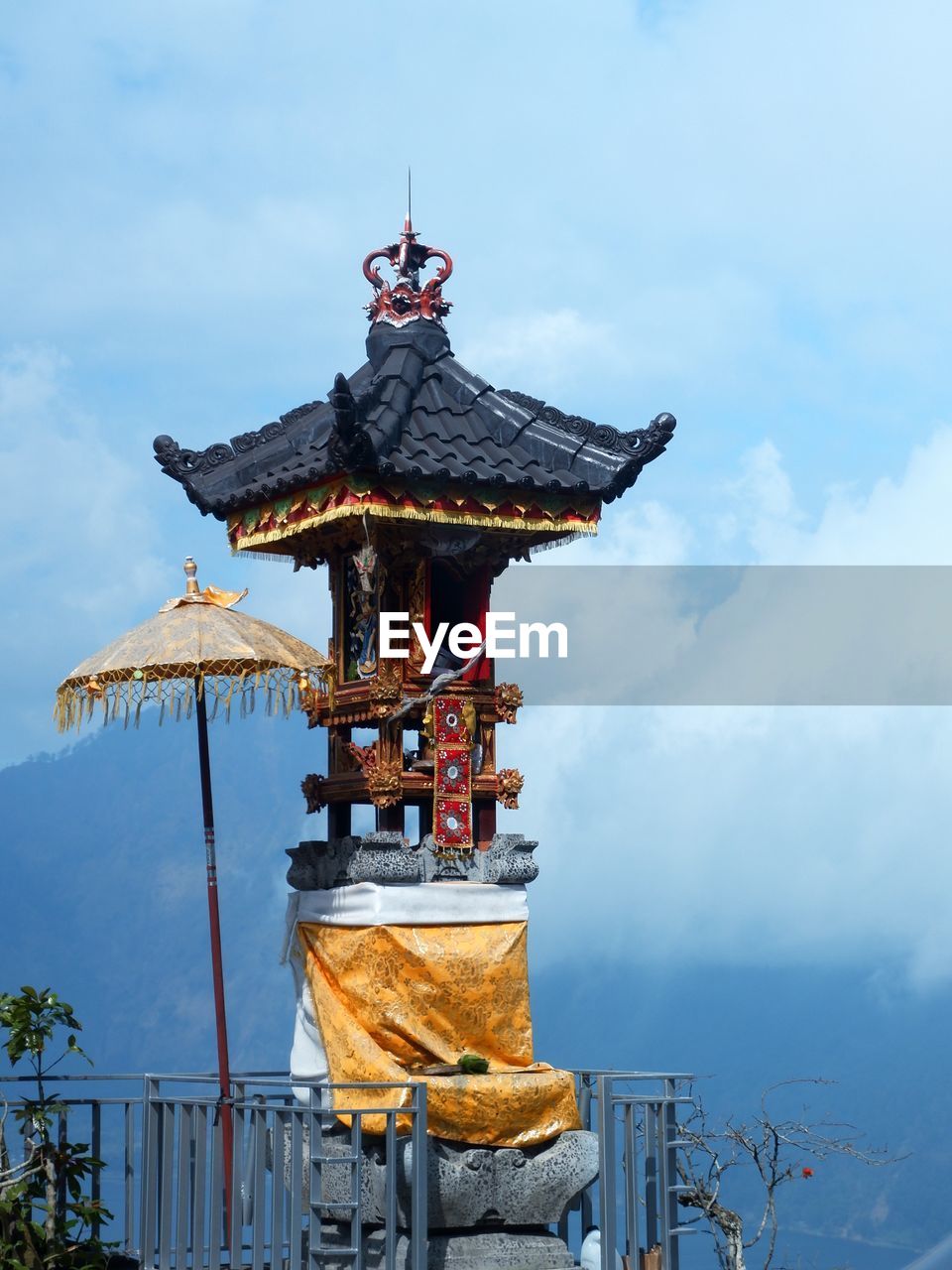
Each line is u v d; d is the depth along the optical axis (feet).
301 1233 39.42
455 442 44.11
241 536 46.47
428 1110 40.14
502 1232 41.47
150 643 42.78
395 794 42.75
